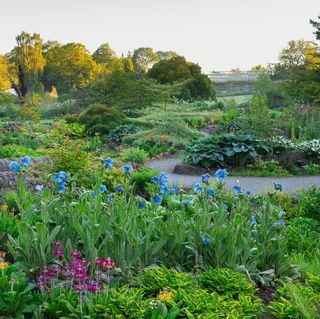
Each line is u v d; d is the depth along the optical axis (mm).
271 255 6121
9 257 5570
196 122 26953
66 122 28656
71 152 10109
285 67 62062
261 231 6285
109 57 98750
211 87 45406
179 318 4336
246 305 4664
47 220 5273
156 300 4422
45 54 83062
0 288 4297
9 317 4184
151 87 30672
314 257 6977
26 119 26078
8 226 6027
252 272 5859
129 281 5070
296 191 12242
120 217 5508
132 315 4199
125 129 23578
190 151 16859
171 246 5797
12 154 14914
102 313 4281
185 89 42031
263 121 18594
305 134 20828
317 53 27141
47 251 5145
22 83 55312
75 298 4559
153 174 11203
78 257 5012
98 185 6324
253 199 7484
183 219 6262
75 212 5562
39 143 20203
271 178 14969
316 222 8758
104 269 5117
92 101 37719
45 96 48000
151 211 6082
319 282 5484
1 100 27672
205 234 5848
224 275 5293
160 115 23219
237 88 61750
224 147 16812
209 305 4453
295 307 4629
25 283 4629
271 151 17328
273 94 39656
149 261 5578
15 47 62156
